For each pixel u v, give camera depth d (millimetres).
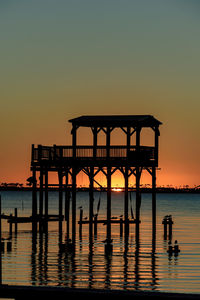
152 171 78688
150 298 37469
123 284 50344
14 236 82000
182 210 180750
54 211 160625
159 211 172250
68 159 74062
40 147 77125
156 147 76438
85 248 70250
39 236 82188
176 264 59625
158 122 76188
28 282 50312
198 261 61594
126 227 81938
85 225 105438
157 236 85750
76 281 51031
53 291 38469
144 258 63125
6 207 190000
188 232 93125
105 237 82500
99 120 73188
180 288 49500
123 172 77062
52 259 61438
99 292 38188
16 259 61125
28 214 147625
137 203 77938
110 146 73688
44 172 84688
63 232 89562
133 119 72688
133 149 77750
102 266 57938
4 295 38812
